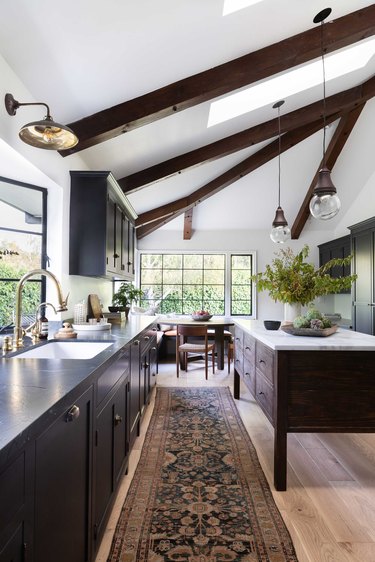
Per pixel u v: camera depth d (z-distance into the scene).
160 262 7.01
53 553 0.97
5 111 1.85
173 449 2.54
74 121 2.56
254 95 3.66
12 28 1.63
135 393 2.51
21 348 1.85
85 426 1.27
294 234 6.79
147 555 1.50
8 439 0.70
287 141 4.90
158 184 4.68
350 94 4.23
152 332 3.70
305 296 2.72
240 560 1.48
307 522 1.73
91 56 1.98
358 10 2.71
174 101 2.60
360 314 4.91
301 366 2.06
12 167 2.30
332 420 2.06
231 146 4.12
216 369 5.23
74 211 2.88
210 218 6.66
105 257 2.87
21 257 2.64
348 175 5.59
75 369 1.33
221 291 7.02
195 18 2.00
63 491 1.05
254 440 2.71
